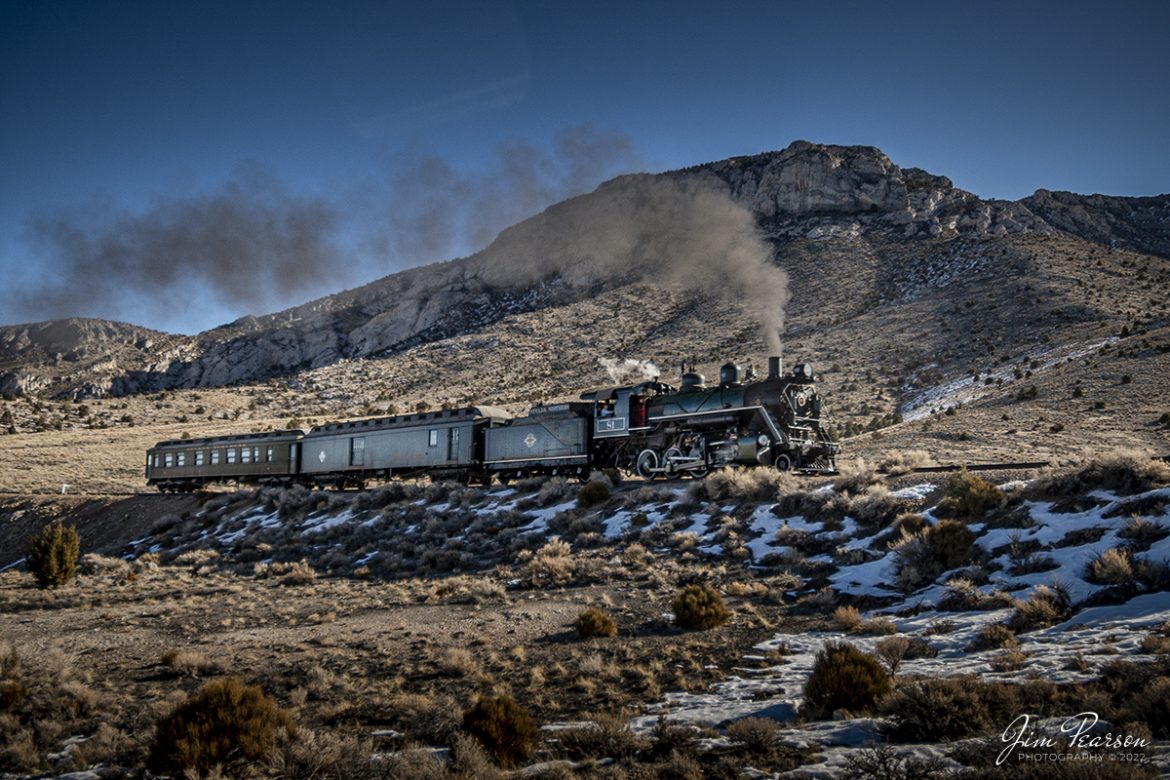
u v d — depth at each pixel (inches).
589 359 5378.9
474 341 6525.6
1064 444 1611.7
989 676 382.6
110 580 1198.3
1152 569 514.3
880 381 3449.8
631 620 650.8
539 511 1171.3
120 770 361.7
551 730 380.5
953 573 629.6
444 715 407.8
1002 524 691.4
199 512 1772.9
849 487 899.4
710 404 1149.1
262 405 5241.1
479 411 1557.6
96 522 1888.5
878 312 4798.2
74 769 378.3
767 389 1082.7
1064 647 420.2
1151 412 1969.7
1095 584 533.6
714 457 1123.3
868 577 673.6
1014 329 3747.5
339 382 5964.6
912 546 674.8
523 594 797.9
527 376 5206.7
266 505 1667.1
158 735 350.6
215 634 714.8
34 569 1147.9
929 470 940.6
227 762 341.4
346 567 1086.4
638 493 1085.8
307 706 465.7
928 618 556.1
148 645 682.2
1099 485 688.4
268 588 994.1
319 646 629.0
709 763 306.5
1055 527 647.8
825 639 528.4
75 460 2738.7
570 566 872.3
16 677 542.0
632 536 946.7
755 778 283.3
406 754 332.2
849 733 327.6
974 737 298.8
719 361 4360.2
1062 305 3929.6
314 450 1856.5
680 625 615.8
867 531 780.0
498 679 499.2
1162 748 259.1
